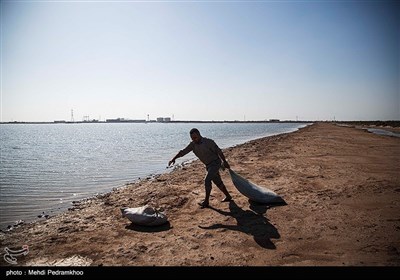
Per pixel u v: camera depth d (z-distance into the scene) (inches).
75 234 196.7
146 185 374.0
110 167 621.3
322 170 409.7
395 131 1907.0
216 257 150.6
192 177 409.1
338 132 1721.2
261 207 241.1
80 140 2033.7
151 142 1611.7
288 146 843.4
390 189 278.4
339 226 187.3
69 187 404.8
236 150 819.4
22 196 347.9
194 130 248.2
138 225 209.5
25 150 1149.1
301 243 164.4
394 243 157.5
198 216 225.6
